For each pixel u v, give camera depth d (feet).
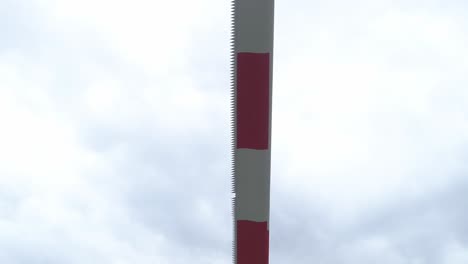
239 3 12.16
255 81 12.61
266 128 12.92
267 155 13.14
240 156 13.24
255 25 12.16
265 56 12.42
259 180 13.34
